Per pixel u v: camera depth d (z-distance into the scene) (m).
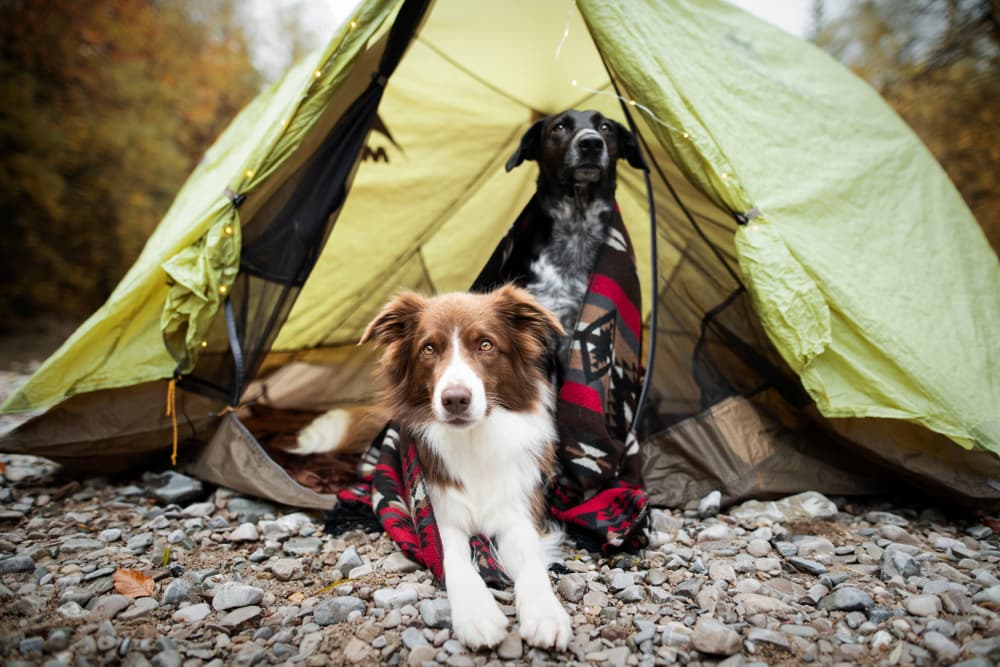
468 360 0.88
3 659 0.71
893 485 1.15
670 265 1.25
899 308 1.10
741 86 1.22
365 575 0.89
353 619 0.79
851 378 1.05
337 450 1.33
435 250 1.69
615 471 1.03
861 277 1.11
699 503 1.11
